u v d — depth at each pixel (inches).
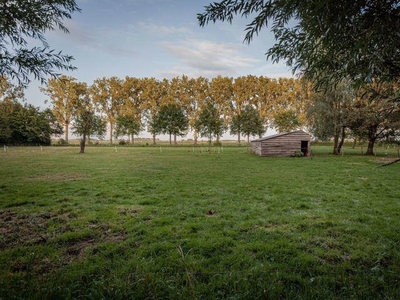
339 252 135.4
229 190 317.7
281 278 109.4
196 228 178.7
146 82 2287.2
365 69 68.6
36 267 121.3
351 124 905.5
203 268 119.6
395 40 61.6
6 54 121.3
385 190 307.4
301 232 168.9
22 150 1346.0
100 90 2217.0
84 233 165.5
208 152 1262.3
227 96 2226.9
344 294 96.9
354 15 63.8
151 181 386.6
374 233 162.1
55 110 1969.7
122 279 108.7
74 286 101.6
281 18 75.5
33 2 122.5
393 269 114.7
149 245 147.9
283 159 833.5
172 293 96.6
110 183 367.6
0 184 354.3
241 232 170.6
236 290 98.4
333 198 267.1
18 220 196.7
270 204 245.4
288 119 2015.3
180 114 2127.2
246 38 76.5
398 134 225.1
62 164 637.9
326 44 73.6
